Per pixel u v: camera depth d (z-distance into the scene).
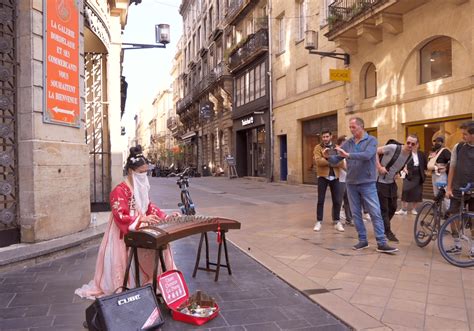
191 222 4.17
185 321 3.58
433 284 4.49
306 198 13.96
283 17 21.58
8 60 5.93
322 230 7.80
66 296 4.25
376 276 4.80
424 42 11.99
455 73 10.94
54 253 5.79
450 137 11.31
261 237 7.26
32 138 6.04
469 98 10.45
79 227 6.92
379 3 12.27
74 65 7.03
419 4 11.80
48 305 4.00
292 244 6.62
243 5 25.81
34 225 6.00
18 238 6.00
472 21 10.28
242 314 3.76
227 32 30.86
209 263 5.21
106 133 10.59
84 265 5.47
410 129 12.80
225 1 31.59
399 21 12.61
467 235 5.32
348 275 4.86
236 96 28.75
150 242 3.62
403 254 5.84
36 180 6.01
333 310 3.76
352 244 6.52
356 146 6.06
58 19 6.58
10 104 5.95
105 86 10.70
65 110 6.72
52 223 6.29
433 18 11.47
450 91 10.98
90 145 10.49
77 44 7.14
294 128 20.30
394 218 9.04
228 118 31.22
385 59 13.41
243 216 9.87
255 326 3.50
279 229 8.02
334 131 17.41
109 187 10.45
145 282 4.15
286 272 5.00
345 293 4.23
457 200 5.51
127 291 3.09
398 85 12.96
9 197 6.04
